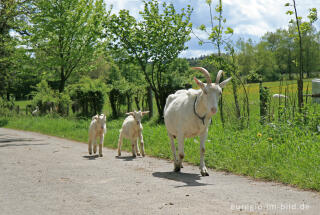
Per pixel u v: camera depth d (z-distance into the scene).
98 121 9.61
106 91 23.77
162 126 14.16
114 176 6.54
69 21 23.92
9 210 4.34
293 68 14.45
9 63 28.50
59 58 24.22
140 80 21.55
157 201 4.65
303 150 7.18
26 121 24.53
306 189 5.38
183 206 4.39
